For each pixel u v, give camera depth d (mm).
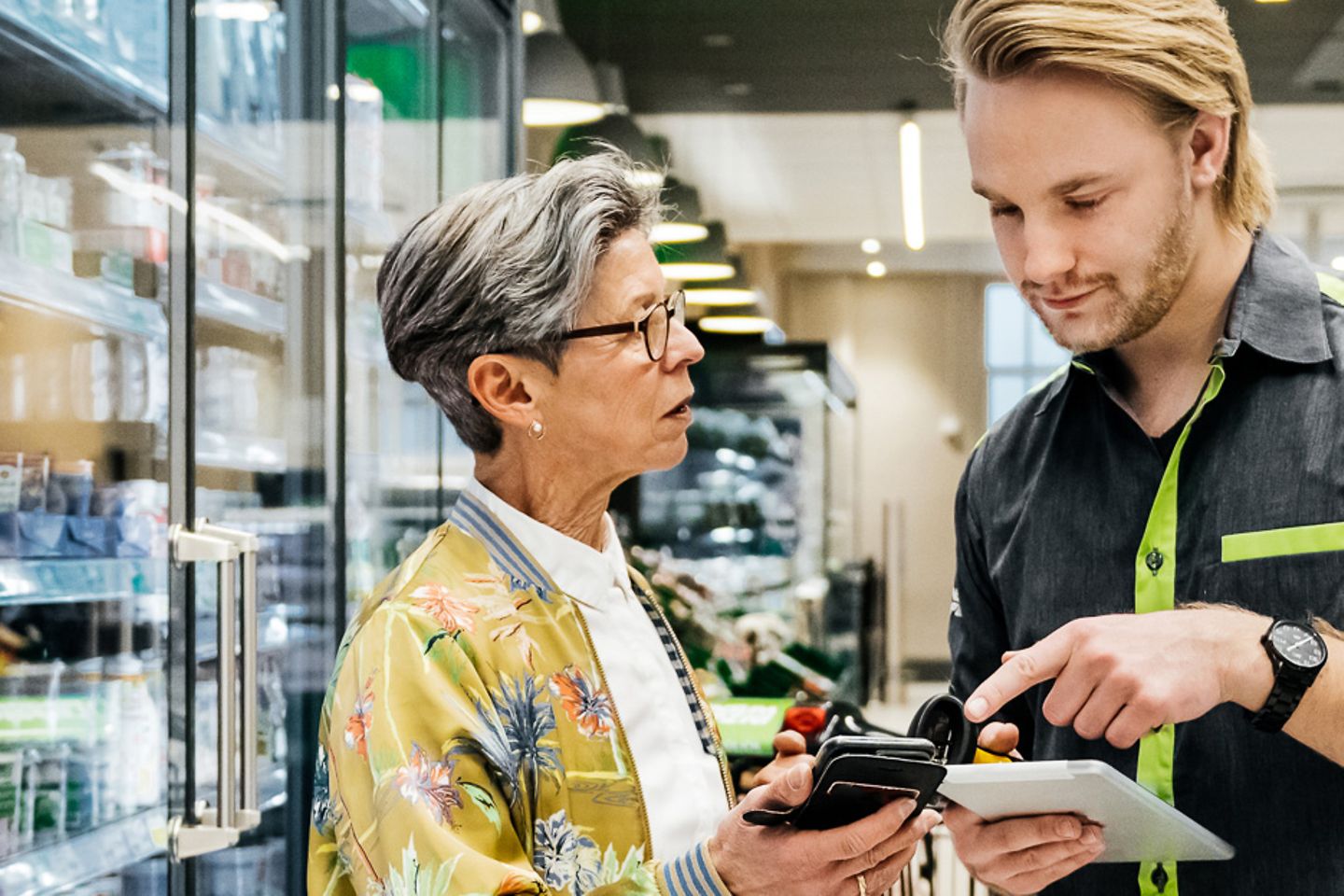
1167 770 1377
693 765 1325
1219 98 1252
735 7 6695
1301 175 9805
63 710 1962
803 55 7129
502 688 1215
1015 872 1211
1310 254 11312
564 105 5938
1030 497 1532
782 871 1117
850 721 1238
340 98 2518
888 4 6594
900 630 13875
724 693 4566
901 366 15945
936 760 1084
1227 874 1348
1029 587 1514
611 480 1350
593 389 1298
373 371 2885
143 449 2102
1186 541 1399
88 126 2037
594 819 1233
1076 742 1437
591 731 1251
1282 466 1348
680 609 4961
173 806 1930
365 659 1200
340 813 1180
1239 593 1354
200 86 2246
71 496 1992
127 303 2068
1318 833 1308
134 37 2086
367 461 2832
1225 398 1388
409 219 3107
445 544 1310
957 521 1673
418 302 1321
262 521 2424
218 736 1895
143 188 2094
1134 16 1224
